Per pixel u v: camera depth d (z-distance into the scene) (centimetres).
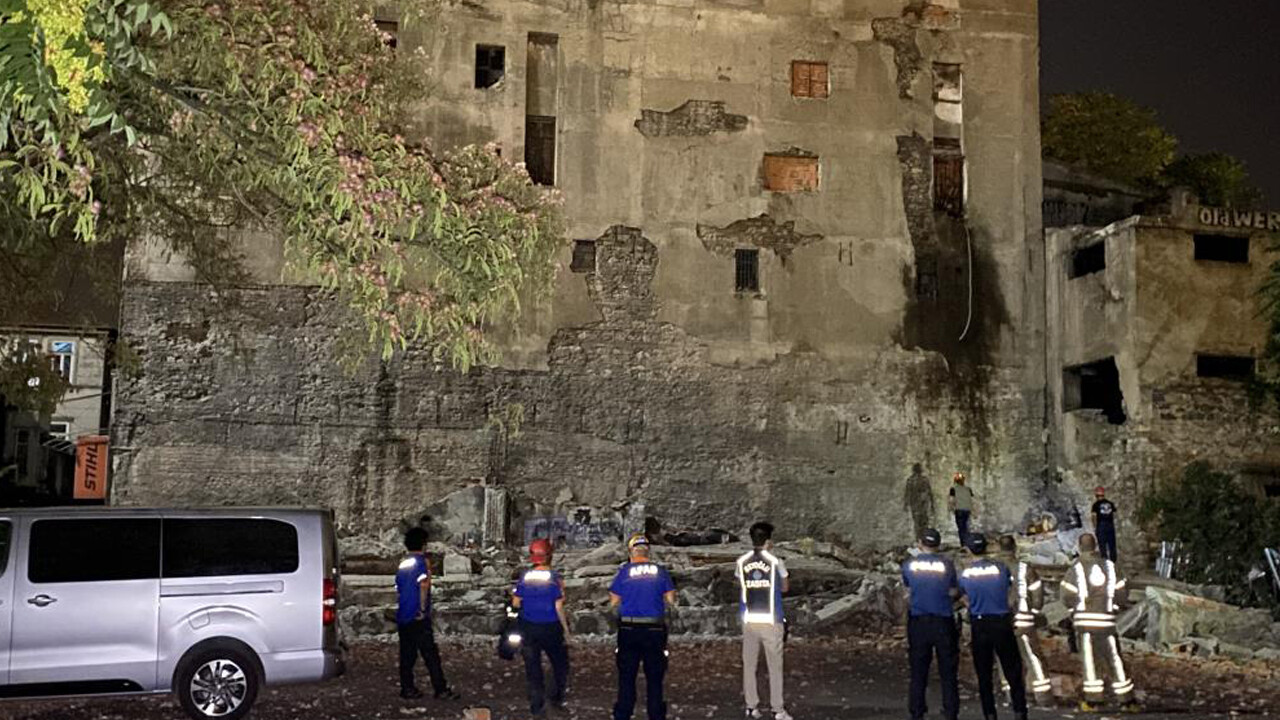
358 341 1461
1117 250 3175
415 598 1385
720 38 3403
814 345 3341
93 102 822
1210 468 2884
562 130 3297
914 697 1185
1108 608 1348
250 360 3075
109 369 3719
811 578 2559
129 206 1527
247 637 1167
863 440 3322
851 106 3447
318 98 1159
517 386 3188
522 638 1242
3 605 1120
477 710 1243
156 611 1153
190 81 1213
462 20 3262
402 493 3097
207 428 3038
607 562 2750
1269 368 3044
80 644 1132
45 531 1150
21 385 1694
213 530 1189
